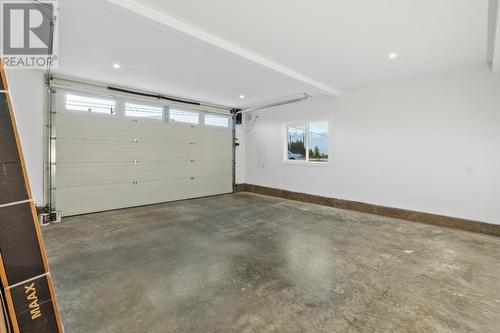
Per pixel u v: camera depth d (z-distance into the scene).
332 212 4.83
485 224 3.50
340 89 4.98
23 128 3.74
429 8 2.20
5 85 1.32
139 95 5.19
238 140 7.38
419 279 2.22
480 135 3.54
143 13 2.24
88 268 2.43
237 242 3.17
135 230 3.65
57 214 4.09
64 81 4.27
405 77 4.17
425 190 4.07
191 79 4.42
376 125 4.64
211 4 2.20
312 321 1.66
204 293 2.00
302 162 5.98
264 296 1.95
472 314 1.73
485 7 2.15
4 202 1.27
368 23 2.48
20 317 1.29
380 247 3.00
